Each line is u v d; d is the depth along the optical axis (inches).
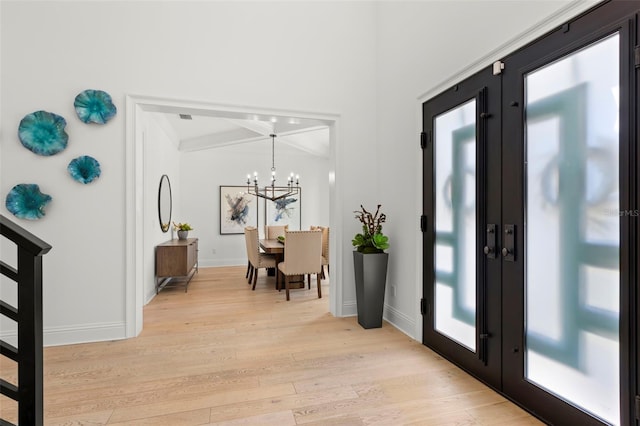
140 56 113.8
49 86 105.6
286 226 260.1
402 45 120.2
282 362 94.3
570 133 62.9
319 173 299.3
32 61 104.5
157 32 115.6
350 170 136.2
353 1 137.8
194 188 261.9
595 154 58.7
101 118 108.3
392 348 105.0
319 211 299.1
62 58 106.8
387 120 130.7
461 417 69.4
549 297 67.3
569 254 63.4
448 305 97.8
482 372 83.9
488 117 82.0
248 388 80.0
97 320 109.7
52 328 105.8
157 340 110.3
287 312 142.7
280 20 128.8
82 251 108.3
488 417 69.5
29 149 103.0
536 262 69.9
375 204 138.9
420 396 77.3
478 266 84.8
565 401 63.4
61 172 106.1
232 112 123.6
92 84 109.2
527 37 70.9
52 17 106.3
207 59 120.6
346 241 136.0
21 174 103.2
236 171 274.2
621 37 54.2
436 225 103.2
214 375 86.4
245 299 164.7
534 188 70.2
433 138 103.8
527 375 72.0
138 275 115.2
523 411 71.6
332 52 134.6
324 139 265.0
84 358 96.0
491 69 81.1
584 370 60.8
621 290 54.7
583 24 60.0
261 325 125.7
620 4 54.4
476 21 85.4
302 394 77.6
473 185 88.4
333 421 67.6
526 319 72.2
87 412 69.9
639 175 52.2
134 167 112.7
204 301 160.7
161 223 191.3
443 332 99.7
